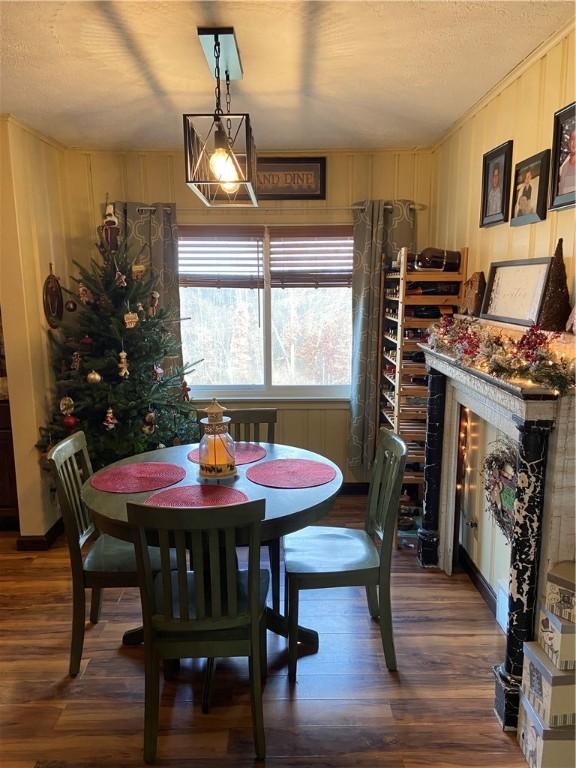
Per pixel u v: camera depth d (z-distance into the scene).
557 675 1.71
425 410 3.35
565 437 1.76
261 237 3.95
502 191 2.54
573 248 1.95
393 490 2.18
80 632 2.25
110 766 1.84
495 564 2.66
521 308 2.26
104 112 2.94
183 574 1.77
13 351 3.24
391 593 2.84
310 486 2.20
